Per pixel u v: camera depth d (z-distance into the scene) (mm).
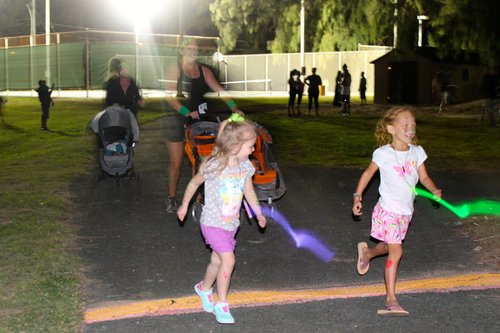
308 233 8242
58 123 24000
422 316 5527
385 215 5609
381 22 38875
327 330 5266
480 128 21531
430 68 34625
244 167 5359
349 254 7352
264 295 6000
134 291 6141
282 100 38969
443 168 12953
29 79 47062
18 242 7516
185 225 8656
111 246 7680
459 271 6676
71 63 45438
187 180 11945
